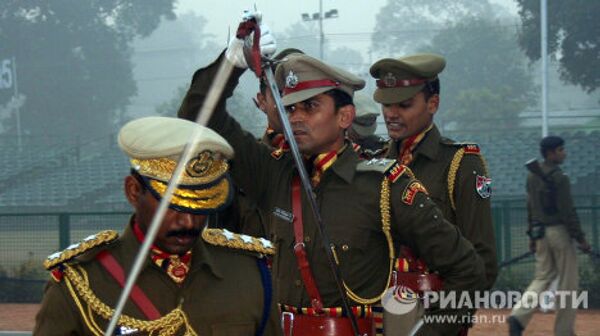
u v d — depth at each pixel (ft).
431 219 20.01
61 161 227.20
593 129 222.28
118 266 14.46
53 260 14.32
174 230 14.10
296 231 20.36
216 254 14.99
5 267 83.56
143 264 14.33
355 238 19.98
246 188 21.15
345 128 20.66
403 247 22.34
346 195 20.21
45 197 214.07
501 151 185.98
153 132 14.19
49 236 83.05
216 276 14.71
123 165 217.97
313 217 20.31
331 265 19.39
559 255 48.88
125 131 14.43
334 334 20.02
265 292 15.07
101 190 212.64
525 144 186.60
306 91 20.17
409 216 19.93
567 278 48.83
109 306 14.24
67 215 81.25
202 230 14.48
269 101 22.95
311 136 20.25
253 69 19.07
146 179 14.11
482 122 250.98
